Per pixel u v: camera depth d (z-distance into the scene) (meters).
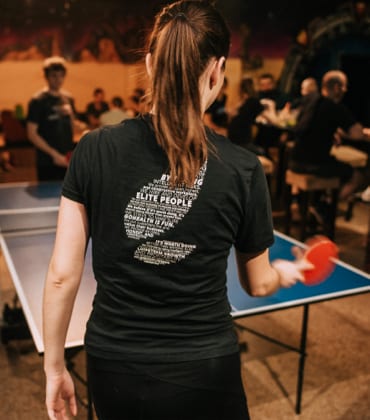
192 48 1.03
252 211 1.12
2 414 2.57
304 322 2.54
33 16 8.29
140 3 8.60
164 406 1.10
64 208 1.11
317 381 2.89
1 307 3.36
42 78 8.65
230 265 2.62
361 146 6.45
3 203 3.67
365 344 3.30
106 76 8.85
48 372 1.17
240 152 1.11
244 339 3.30
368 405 2.70
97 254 1.12
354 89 8.88
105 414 1.17
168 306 1.09
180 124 1.03
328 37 8.58
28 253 2.72
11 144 8.58
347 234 5.38
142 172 1.07
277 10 8.28
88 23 8.57
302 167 5.04
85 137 1.11
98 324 1.13
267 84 7.11
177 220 1.07
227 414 1.16
